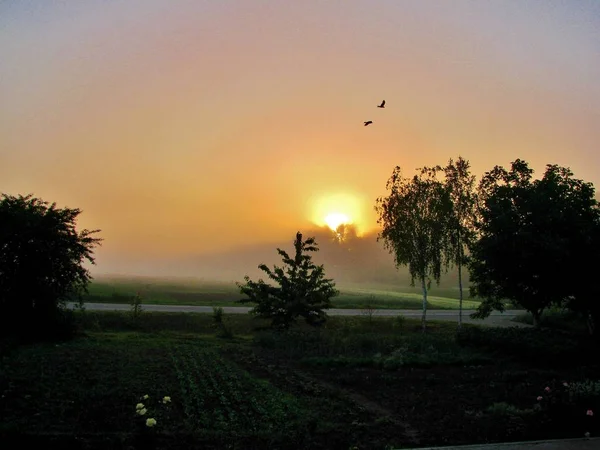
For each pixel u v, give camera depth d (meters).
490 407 13.40
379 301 64.19
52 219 27.12
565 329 37.62
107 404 12.54
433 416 12.98
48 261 26.45
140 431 9.55
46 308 26.11
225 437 10.26
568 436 11.06
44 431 10.20
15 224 26.03
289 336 27.42
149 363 18.91
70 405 12.41
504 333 25.78
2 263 25.47
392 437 11.03
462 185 37.91
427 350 24.48
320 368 20.50
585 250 26.03
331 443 10.39
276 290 31.73
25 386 14.12
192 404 13.07
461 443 10.69
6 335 24.00
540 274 26.83
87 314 33.50
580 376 19.34
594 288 25.23
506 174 30.28
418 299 76.19
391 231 38.41
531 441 10.21
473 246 30.64
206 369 18.02
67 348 22.47
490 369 21.09
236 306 49.78
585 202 27.73
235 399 13.71
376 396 15.48
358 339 26.62
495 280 28.94
